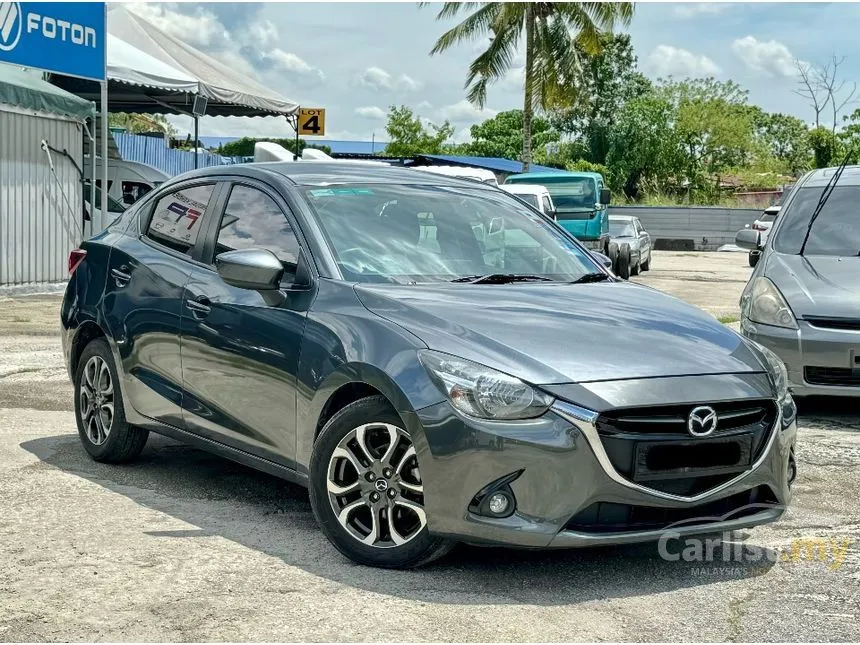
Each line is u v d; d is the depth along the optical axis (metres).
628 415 3.71
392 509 3.97
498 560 4.15
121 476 5.41
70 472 5.47
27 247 14.66
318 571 3.99
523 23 33.25
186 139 40.78
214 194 5.27
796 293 7.21
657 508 3.79
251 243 4.87
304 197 4.82
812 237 8.01
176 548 4.24
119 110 24.61
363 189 5.05
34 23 14.11
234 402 4.69
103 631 3.38
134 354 5.34
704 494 3.81
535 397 3.69
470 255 4.86
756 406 3.98
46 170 14.92
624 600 3.75
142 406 5.34
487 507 3.70
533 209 5.60
